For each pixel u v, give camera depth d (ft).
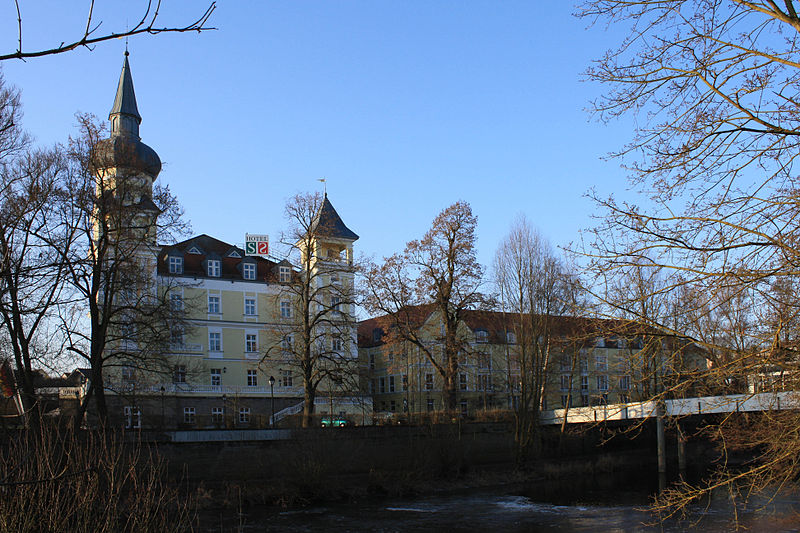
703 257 32.63
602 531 98.32
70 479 40.06
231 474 135.64
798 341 33.22
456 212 185.88
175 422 171.94
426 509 121.60
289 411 216.13
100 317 124.47
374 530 102.01
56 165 106.93
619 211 33.71
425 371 249.55
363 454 151.02
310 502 128.16
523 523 107.14
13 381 90.58
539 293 171.32
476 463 171.53
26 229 92.63
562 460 173.99
